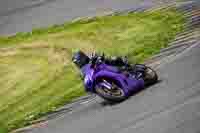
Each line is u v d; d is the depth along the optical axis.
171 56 61.25
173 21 80.50
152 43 71.81
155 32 77.44
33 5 116.81
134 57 67.81
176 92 45.78
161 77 51.72
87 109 53.16
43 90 68.56
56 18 105.69
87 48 81.62
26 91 70.81
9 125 59.59
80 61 49.06
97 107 51.78
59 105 59.88
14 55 90.62
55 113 57.81
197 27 73.50
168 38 71.81
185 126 37.53
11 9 118.00
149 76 49.53
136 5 96.31
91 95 58.03
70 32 93.50
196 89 44.97
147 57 65.56
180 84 47.62
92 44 82.62
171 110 41.97
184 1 89.56
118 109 47.16
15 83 75.94
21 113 62.72
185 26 76.00
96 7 103.25
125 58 49.28
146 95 47.22
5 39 102.62
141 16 88.81
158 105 44.06
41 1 117.81
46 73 75.38
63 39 90.50
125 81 47.50
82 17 100.62
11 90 73.56
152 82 49.94
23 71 80.19
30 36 99.69
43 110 60.25
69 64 75.69
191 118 38.62
